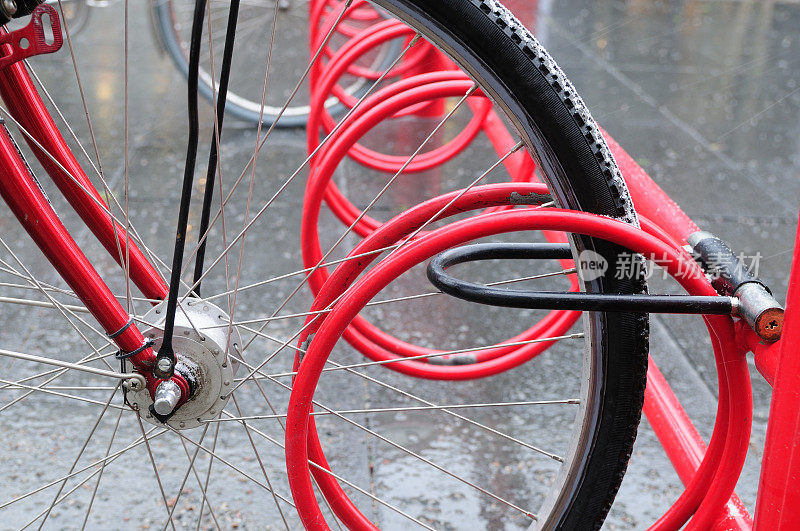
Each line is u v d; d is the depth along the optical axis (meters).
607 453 1.45
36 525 2.04
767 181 4.06
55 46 1.24
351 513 1.68
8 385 1.62
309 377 1.31
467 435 2.43
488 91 1.26
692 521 1.54
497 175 4.09
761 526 1.29
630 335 1.36
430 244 1.25
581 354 2.83
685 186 3.98
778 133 4.60
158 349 1.46
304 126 4.66
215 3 5.26
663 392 1.90
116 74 5.20
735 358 1.38
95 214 1.50
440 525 2.09
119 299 2.96
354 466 2.28
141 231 3.45
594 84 5.16
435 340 2.90
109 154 4.16
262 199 3.81
